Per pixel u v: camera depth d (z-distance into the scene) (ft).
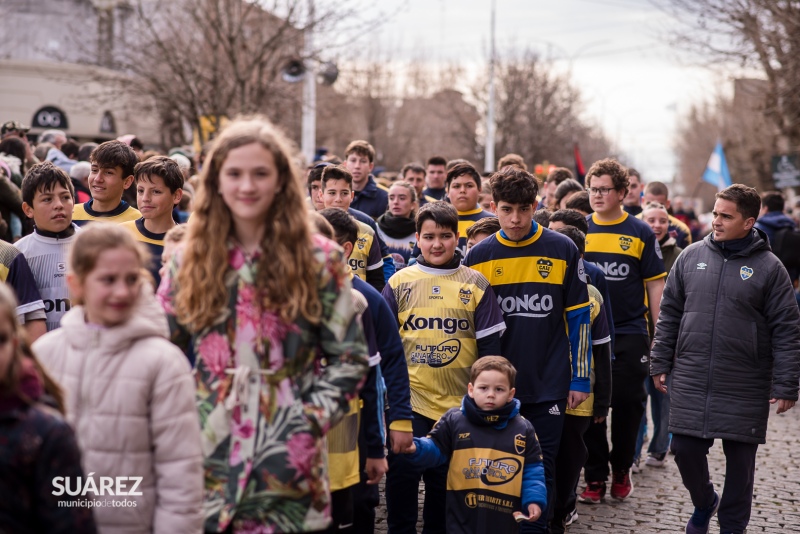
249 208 10.02
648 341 22.74
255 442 10.03
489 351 16.99
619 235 22.84
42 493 8.07
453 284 17.10
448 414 16.08
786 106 52.85
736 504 18.02
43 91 88.22
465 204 26.03
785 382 17.46
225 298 10.15
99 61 67.87
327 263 10.44
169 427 9.53
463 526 15.80
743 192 17.94
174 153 38.17
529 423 16.08
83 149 31.94
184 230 12.96
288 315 10.07
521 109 136.26
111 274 9.43
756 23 50.55
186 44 67.00
